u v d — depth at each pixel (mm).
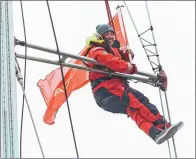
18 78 6438
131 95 7168
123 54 7863
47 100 8164
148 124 6906
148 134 6898
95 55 7305
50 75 8242
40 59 7113
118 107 7324
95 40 7484
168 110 7535
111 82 7367
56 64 7230
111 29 7641
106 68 7406
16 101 5168
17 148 4930
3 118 5043
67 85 8258
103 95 7387
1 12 5680
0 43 5473
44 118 8125
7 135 4965
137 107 7062
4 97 5152
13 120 5059
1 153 4867
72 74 8312
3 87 5207
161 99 7641
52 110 8164
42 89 8164
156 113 6996
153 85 7676
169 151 7527
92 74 7578
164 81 7676
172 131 6652
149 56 8031
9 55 5426
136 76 7523
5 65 5344
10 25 5641
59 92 8211
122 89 7281
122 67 7293
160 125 6918
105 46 7504
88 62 7410
